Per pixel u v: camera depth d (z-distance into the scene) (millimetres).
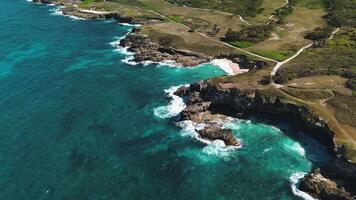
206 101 121562
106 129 112500
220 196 89375
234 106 119188
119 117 118188
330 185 90438
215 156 101625
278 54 150500
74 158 100875
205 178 94500
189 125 113375
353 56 141750
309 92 118062
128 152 103250
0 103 124625
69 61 155250
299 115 111312
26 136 109125
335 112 109125
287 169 97125
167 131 111250
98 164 98875
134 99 128000
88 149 104250
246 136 109188
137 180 93812
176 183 92938
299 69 133125
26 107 122875
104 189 91062
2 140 107125
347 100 113250
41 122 115375
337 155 94562
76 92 132250
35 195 89062
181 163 99250
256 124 114250
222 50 158000
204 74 144500
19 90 132750
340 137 99500
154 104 124938
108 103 125688
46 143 106438
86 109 122312
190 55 157500
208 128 110250
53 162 99375
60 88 134625
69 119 117062
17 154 102000
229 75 135750
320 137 106250
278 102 115562
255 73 134625
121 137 109125
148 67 150250
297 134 109312
